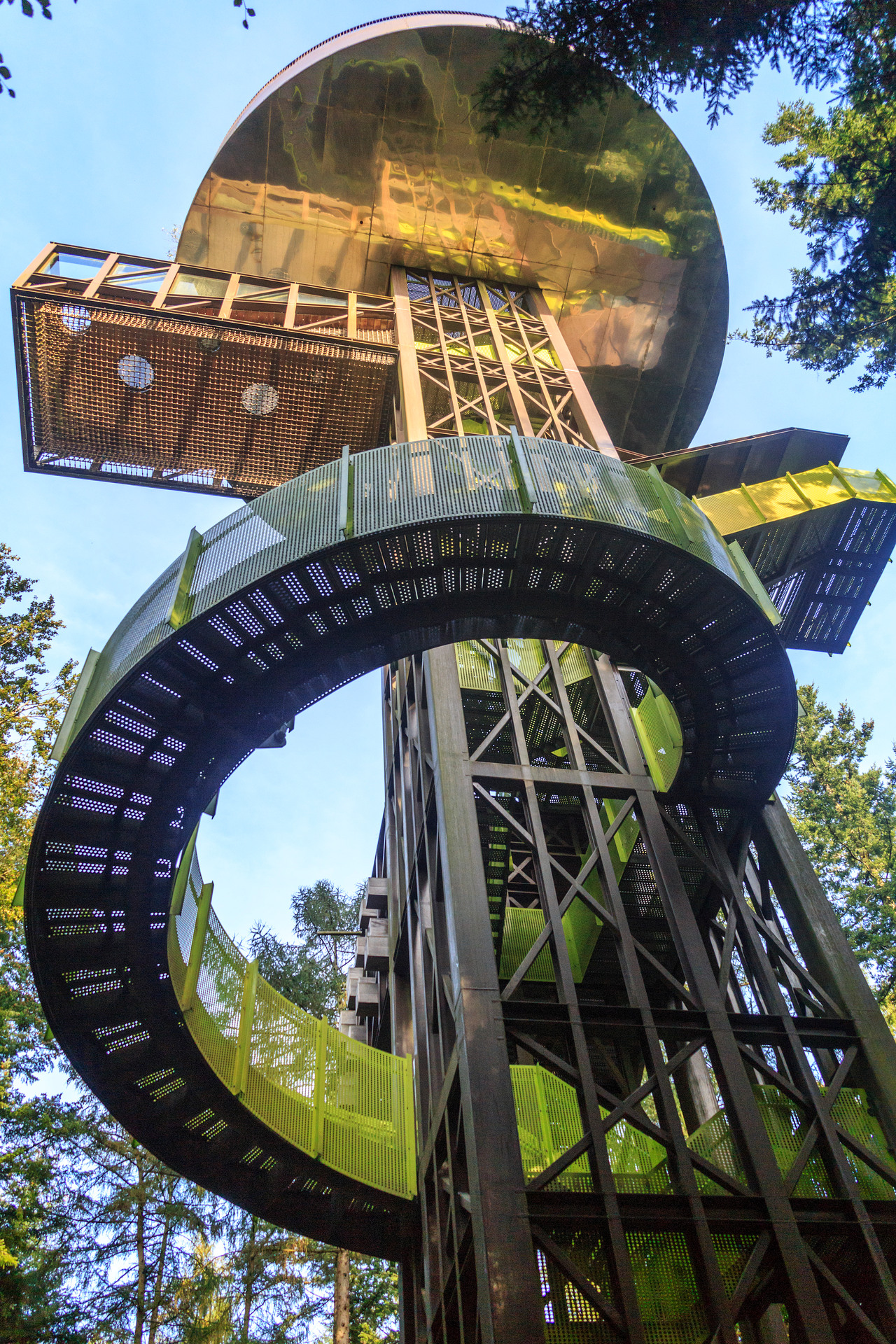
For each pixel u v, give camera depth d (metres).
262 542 8.96
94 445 17.91
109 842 9.19
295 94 18.19
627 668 15.00
